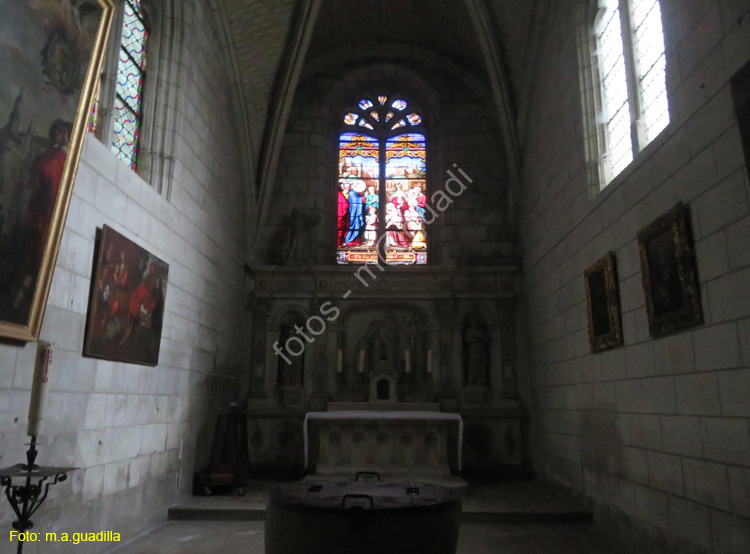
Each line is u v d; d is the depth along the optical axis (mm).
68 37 5301
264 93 13461
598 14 8953
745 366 4965
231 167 12391
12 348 5043
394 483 5445
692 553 5805
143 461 7734
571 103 9656
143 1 8867
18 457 5102
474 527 8234
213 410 10922
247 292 13477
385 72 15195
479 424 12773
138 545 7047
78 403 6090
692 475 5809
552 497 9797
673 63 6199
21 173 4797
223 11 10977
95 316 6332
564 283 10086
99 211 6582
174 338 8914
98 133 7156
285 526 4375
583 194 9039
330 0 13547
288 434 12773
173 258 8891
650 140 7238
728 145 5219
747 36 4941
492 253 13734
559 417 10391
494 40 12797
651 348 6715
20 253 4852
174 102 9055
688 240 5789
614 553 6949
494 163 14344
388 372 12359
